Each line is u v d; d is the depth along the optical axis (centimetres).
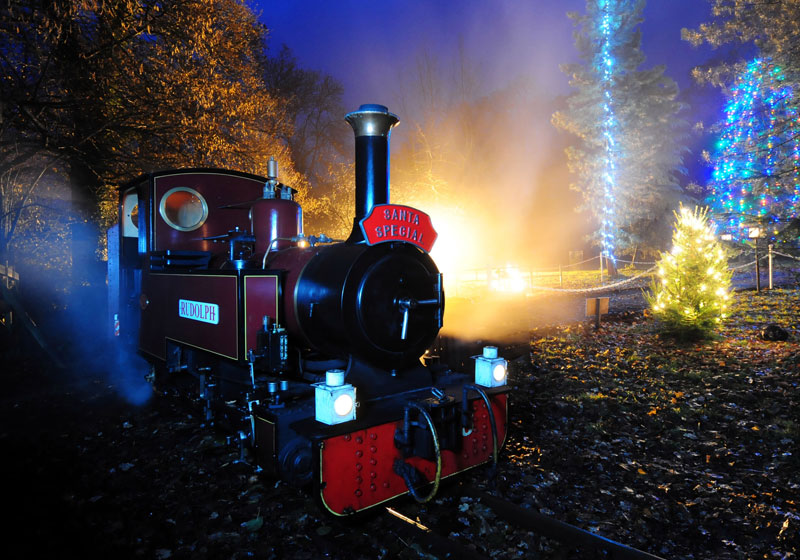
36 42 986
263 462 351
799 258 1434
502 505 335
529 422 513
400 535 308
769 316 1023
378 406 355
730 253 1498
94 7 1017
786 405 541
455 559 281
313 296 374
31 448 467
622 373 691
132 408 582
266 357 369
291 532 317
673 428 498
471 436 382
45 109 1075
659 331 897
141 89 1164
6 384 696
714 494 364
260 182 620
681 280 853
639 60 2370
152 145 1317
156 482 390
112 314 738
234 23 1455
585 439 470
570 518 329
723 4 1483
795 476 388
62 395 638
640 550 289
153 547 304
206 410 461
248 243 493
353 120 406
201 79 1264
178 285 495
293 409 349
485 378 404
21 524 331
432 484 357
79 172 1301
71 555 295
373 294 357
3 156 1075
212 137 1274
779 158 1527
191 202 575
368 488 324
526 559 283
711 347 808
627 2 2325
